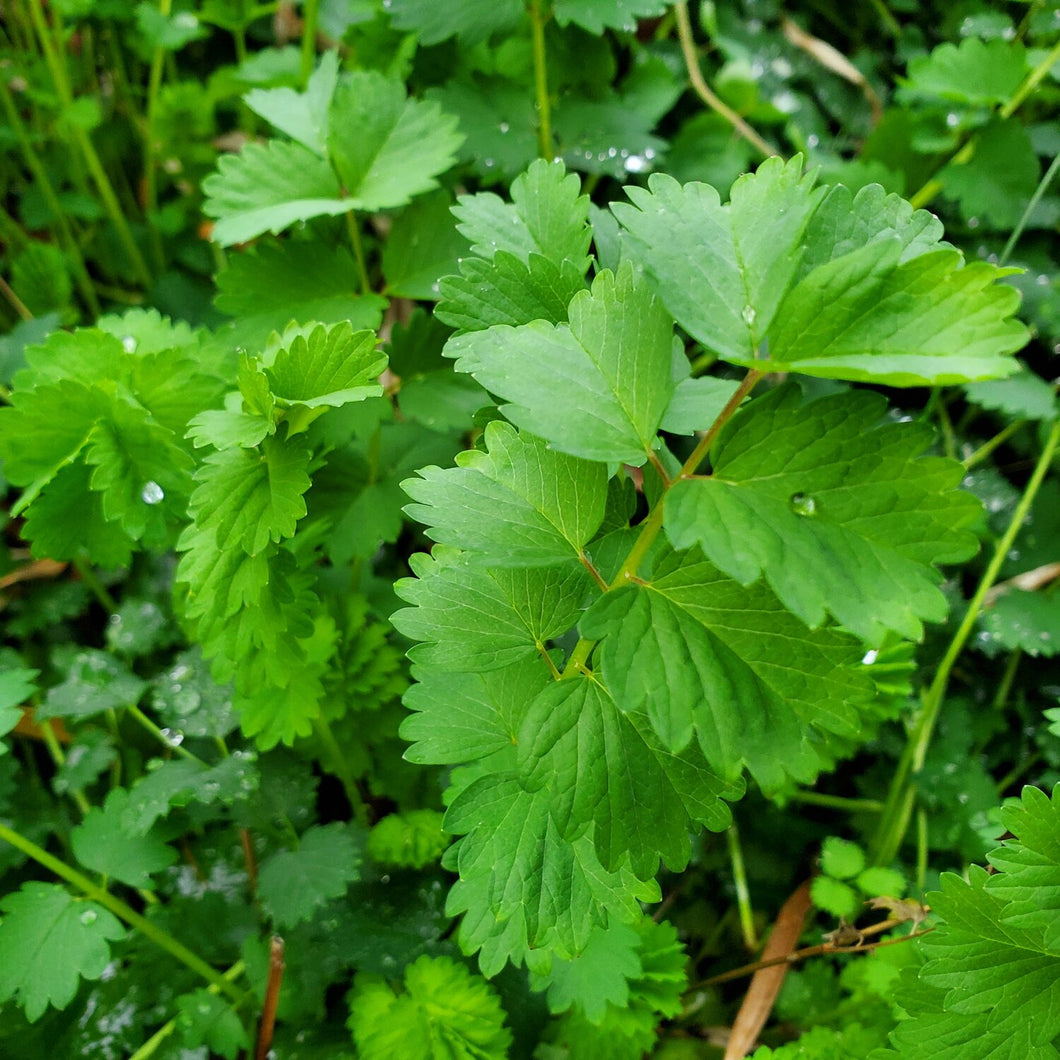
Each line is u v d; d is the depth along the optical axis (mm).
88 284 209
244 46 238
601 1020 115
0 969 118
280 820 143
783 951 150
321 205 145
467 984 121
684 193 82
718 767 77
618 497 99
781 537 74
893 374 69
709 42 216
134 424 123
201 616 111
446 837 138
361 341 103
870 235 81
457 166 179
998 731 174
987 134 185
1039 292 185
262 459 107
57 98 204
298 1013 132
